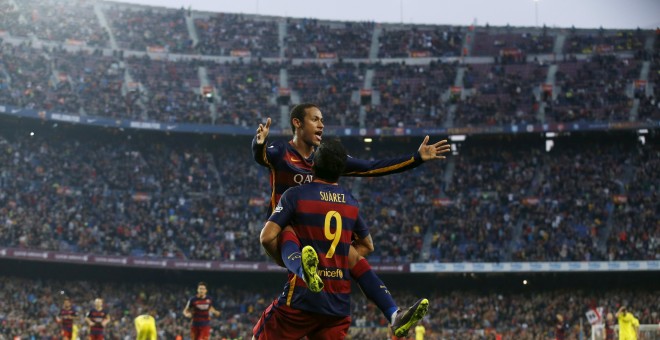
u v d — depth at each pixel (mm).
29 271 48531
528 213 50750
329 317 6082
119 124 53594
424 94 59625
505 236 48812
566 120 54625
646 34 65188
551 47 64750
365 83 60938
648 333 30391
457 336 42938
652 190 51656
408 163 6969
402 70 62094
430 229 50094
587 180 53188
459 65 62594
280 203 6172
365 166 7090
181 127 54656
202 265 47125
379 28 69062
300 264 5695
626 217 49438
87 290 47812
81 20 63750
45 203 49188
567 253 46438
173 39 64625
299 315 6062
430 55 65125
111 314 45250
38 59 57188
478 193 53219
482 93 59125
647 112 54719
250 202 52000
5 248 45281
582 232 48781
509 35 66750
